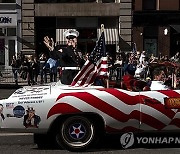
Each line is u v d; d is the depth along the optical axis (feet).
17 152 23.52
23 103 22.59
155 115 23.04
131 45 95.81
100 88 23.56
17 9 93.25
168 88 25.22
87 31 96.94
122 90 23.18
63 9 95.45
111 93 22.88
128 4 95.35
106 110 22.71
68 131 23.26
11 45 93.86
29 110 22.53
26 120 22.57
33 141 26.21
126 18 95.61
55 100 22.58
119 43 95.55
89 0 96.63
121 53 85.25
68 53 28.40
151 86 25.41
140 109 22.97
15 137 27.50
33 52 94.12
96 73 24.52
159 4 99.91
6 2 93.25
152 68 27.55
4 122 22.65
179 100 23.12
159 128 23.29
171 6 100.01
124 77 24.90
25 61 68.33
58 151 23.59
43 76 68.44
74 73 27.40
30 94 22.93
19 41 93.86
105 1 96.63
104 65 24.54
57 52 28.81
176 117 23.17
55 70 64.39
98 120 23.26
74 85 24.38
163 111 23.06
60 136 23.27
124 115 22.84
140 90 24.08
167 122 23.20
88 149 23.90
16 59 72.54
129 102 22.89
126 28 95.66
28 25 93.97
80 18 96.99
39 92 23.12
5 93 57.41
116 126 22.99
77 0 96.58
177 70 25.79
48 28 97.04
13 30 93.76
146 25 99.81
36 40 96.48
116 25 97.04
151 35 100.48
